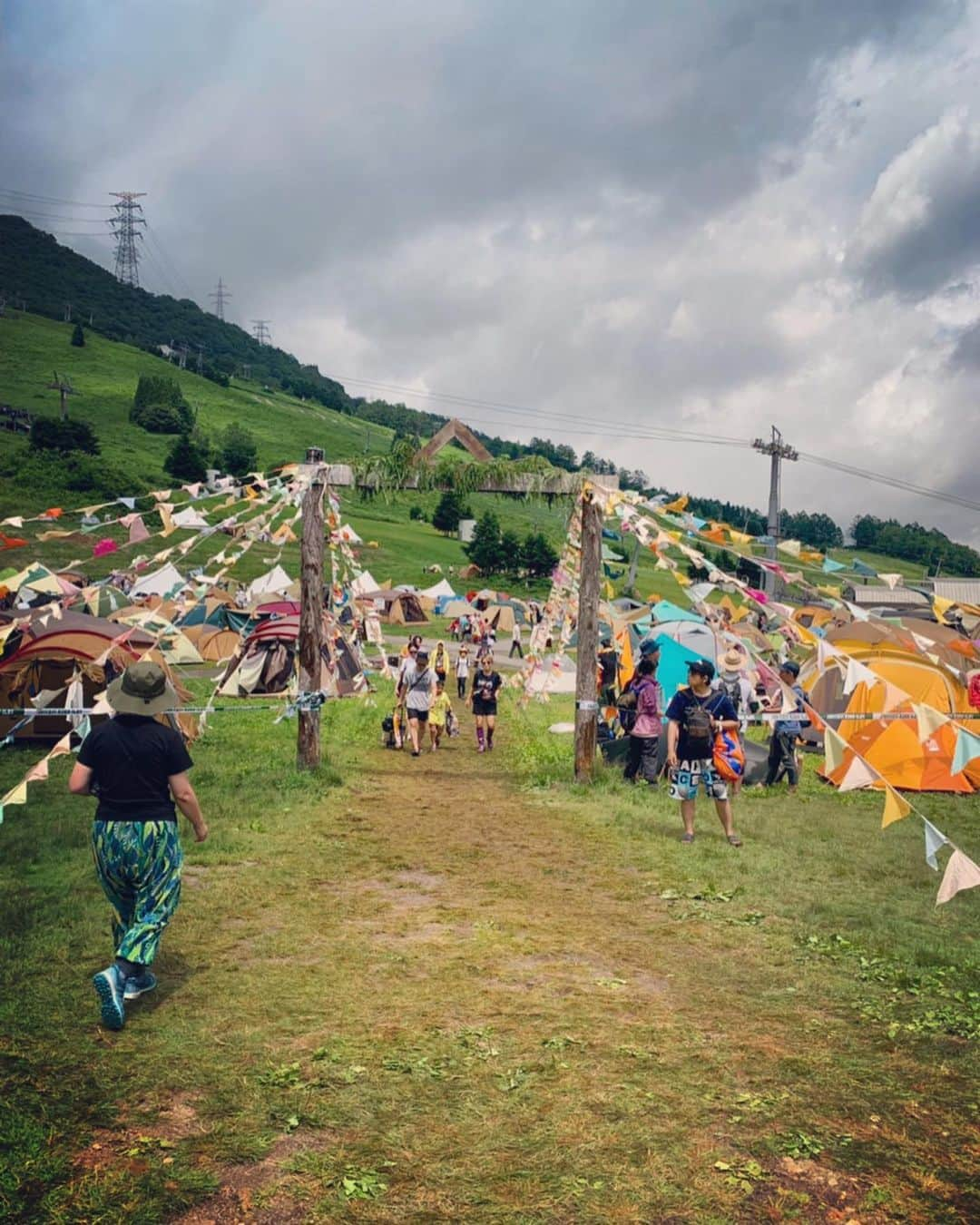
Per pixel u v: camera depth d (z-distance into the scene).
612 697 17.19
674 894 7.56
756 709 15.23
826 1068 4.45
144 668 5.17
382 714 20.91
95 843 5.04
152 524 68.69
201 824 5.31
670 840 9.58
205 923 6.51
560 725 19.53
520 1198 3.37
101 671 14.60
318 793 11.57
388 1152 3.65
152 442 131.88
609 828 10.20
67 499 83.69
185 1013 4.94
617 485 12.84
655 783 13.22
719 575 9.94
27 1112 3.84
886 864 8.82
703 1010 5.17
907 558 135.88
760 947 6.27
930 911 7.25
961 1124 3.94
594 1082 4.25
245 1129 3.79
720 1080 4.30
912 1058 4.58
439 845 9.28
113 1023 4.63
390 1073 4.29
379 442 189.25
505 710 23.72
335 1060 4.41
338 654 22.72
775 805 12.05
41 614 9.13
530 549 81.62
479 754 16.59
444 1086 4.18
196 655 13.41
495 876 8.14
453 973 5.66
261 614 29.34
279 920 6.63
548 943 6.29
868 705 14.03
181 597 14.12
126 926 5.18
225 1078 4.21
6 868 7.62
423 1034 4.73
